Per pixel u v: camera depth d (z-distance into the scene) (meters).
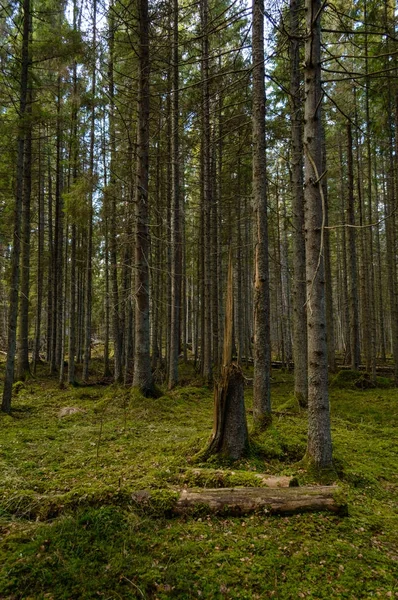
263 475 4.18
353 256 13.77
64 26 9.74
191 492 3.86
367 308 14.23
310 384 4.74
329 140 17.47
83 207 9.61
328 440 4.66
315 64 4.56
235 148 12.52
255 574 2.91
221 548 3.21
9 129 8.02
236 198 15.29
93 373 16.52
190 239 22.28
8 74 8.64
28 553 2.99
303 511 3.72
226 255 18.30
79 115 13.26
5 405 8.20
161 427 7.20
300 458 5.13
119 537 3.23
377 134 11.96
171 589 2.74
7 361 8.28
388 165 16.11
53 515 3.60
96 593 2.67
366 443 6.36
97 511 3.48
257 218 6.55
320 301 4.60
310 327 4.69
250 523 3.59
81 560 2.95
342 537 3.40
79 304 19.48
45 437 6.47
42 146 16.09
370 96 11.28
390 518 3.84
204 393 10.97
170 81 11.89
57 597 2.63
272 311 27.81
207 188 12.46
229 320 5.22
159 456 5.20
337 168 15.77
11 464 5.05
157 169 14.16
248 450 5.05
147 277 9.73
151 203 13.07
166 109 12.47
